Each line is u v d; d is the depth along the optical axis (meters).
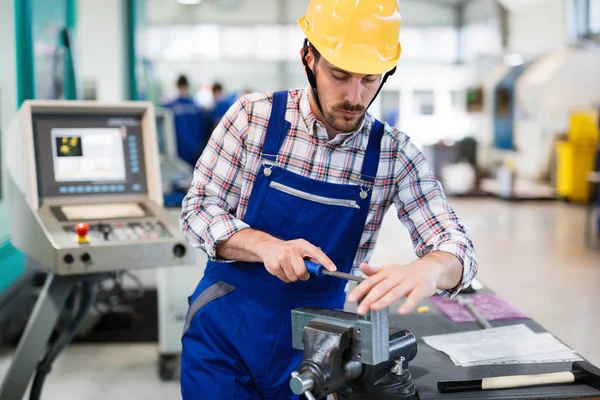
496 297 1.97
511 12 12.01
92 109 2.52
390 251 6.45
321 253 1.28
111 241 2.23
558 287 5.18
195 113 7.78
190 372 1.53
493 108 10.09
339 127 1.39
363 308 1.14
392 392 1.26
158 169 2.57
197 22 15.63
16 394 2.37
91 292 2.67
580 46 9.20
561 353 1.53
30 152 2.35
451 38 15.20
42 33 3.55
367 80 1.37
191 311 1.57
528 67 9.58
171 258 2.29
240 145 1.50
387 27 1.38
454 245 1.35
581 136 8.77
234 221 1.43
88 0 5.82
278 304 1.49
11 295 3.67
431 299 1.96
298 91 1.53
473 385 1.33
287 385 1.51
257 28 15.70
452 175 9.86
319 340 1.17
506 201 9.27
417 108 11.70
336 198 1.47
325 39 1.36
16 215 2.46
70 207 2.41
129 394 3.31
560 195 9.17
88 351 3.85
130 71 6.34
